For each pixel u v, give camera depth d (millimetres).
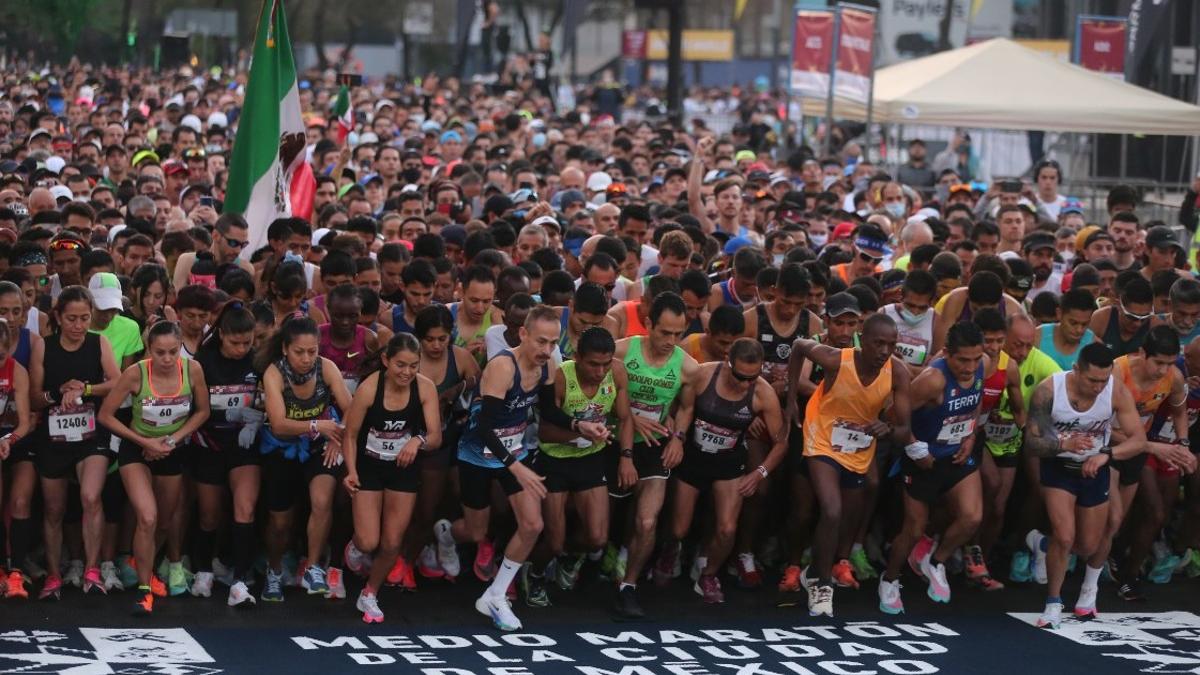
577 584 34031
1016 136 97188
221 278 33375
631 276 38781
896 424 31422
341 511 31656
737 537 33938
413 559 32781
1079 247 45250
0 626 29141
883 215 48750
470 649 29078
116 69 135500
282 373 30094
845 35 71875
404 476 30266
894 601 32500
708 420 31516
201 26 164250
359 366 31625
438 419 30266
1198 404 34062
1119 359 33094
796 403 32625
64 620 29719
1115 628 31797
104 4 153500
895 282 36906
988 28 132125
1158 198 81688
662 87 183875
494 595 30594
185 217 45344
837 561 33688
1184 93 89625
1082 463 31422
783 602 32781
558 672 27828
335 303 30875
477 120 99500
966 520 32250
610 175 64250
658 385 31250
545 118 112438
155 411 29984
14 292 29844
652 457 31750
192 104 95562
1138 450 31797
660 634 30469
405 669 27672
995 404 32688
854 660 29062
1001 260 37000
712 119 129000
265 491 31688
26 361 30266
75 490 31938
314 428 30047
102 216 44125
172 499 30969
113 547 32094
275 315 33375
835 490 31766
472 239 38438
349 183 58844
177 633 29266
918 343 34562
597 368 29875
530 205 47125
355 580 33344
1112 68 79938
